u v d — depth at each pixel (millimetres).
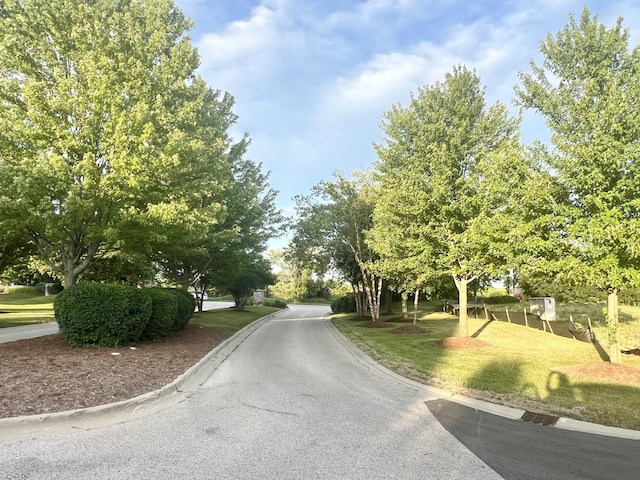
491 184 10867
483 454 4668
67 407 5523
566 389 7727
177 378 7832
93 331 9930
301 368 10047
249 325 22297
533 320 20172
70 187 10211
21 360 7957
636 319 21500
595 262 8688
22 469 3900
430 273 13977
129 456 4305
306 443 4863
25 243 13094
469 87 13930
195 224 12586
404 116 14992
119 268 17422
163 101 12766
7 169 9383
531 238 9367
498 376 8820
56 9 11359
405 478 3967
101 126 10961
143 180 10750
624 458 4621
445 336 16312
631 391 7590
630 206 8242
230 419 5754
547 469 4270
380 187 18062
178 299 13703
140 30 12992
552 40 9906
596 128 8523
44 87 10797
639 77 8727
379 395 7477
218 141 15336
